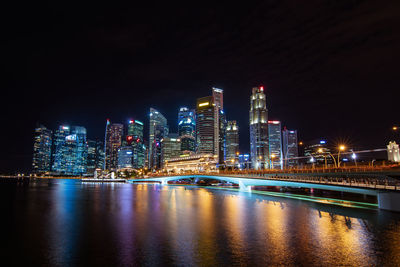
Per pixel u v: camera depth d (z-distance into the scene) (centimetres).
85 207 6800
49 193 12531
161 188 17312
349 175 9950
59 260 2672
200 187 18488
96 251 2939
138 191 13850
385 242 3219
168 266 2475
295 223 4459
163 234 3703
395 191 5562
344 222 4494
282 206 6888
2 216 5325
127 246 3122
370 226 4138
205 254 2806
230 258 2673
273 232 3791
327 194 11594
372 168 9650
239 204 7394
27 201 8481
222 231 3881
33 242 3319
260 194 11281
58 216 5319
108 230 3981
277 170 11638
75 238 3500
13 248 3064
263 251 2892
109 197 9938
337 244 3141
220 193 11906
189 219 4919
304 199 8988
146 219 4938
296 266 2452
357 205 7075
